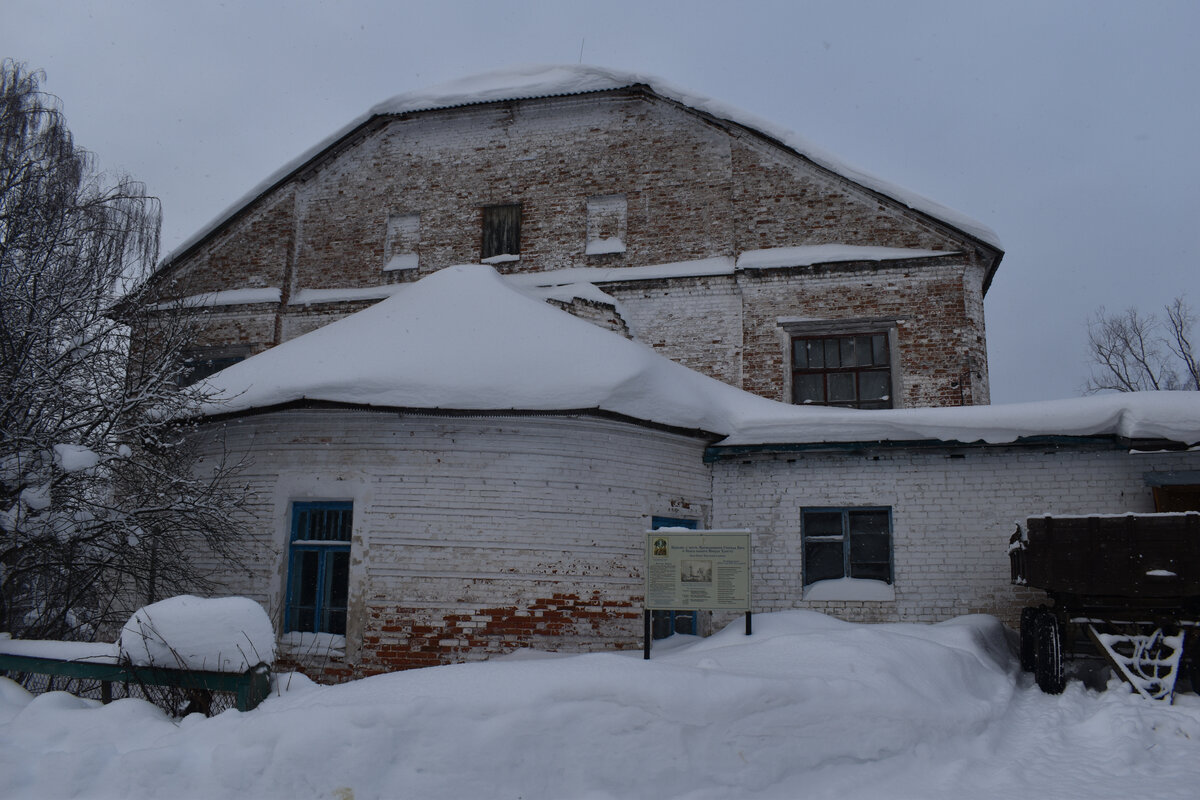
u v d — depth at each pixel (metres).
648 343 13.85
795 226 13.72
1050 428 9.80
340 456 9.63
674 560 7.98
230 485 9.84
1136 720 6.88
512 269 14.72
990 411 10.12
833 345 13.45
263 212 15.98
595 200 14.73
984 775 5.75
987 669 8.11
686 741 5.28
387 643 9.16
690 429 10.30
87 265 10.77
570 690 5.36
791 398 13.25
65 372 8.96
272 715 5.20
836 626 8.70
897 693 6.09
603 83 14.75
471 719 5.13
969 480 10.45
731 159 14.25
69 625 9.59
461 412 9.30
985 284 14.34
